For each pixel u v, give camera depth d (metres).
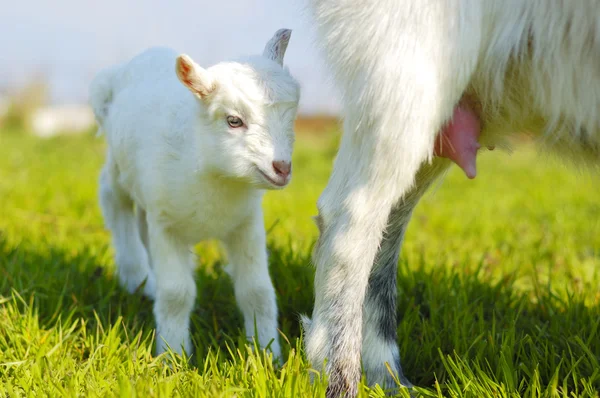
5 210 7.17
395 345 3.77
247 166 3.43
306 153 14.32
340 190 3.28
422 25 2.99
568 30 2.94
